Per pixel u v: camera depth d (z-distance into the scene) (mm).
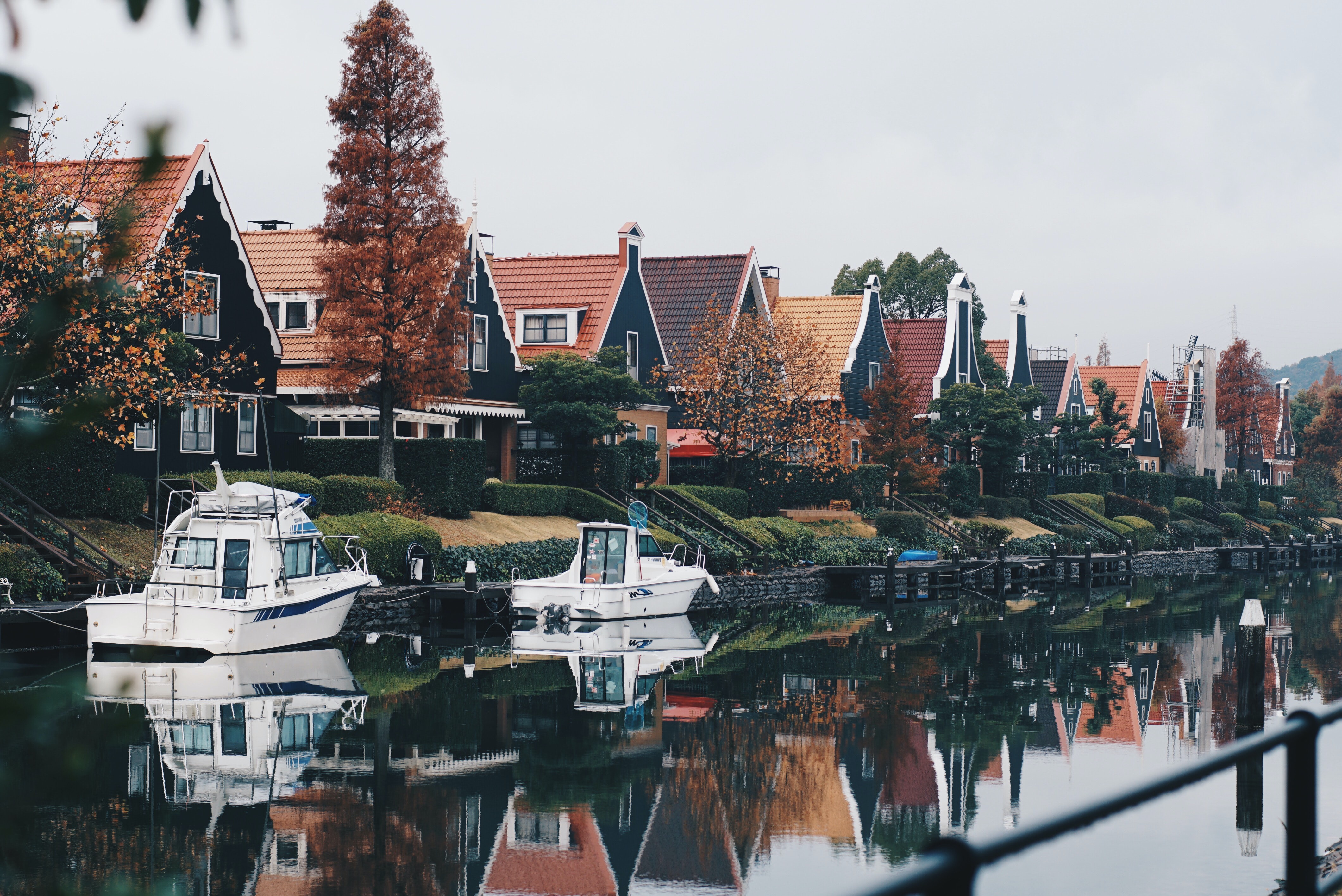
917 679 29609
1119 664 32875
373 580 31750
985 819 17547
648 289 67500
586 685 27281
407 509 39875
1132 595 56938
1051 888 14008
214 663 27062
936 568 53312
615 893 14273
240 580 28000
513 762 20156
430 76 41188
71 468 31594
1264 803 18125
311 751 20094
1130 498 84250
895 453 62656
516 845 15797
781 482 56844
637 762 20406
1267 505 105812
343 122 41312
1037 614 46500
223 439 41156
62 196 28141
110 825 15773
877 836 16766
